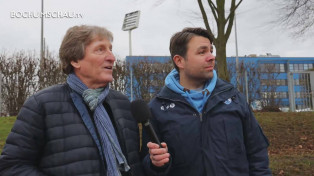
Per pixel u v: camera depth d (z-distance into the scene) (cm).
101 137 211
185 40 248
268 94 2292
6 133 904
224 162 225
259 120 1109
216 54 1149
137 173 225
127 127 230
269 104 2269
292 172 556
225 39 1141
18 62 1634
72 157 200
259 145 244
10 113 1611
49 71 1684
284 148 862
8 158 195
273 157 698
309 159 643
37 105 206
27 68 1644
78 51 221
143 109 206
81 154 201
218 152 226
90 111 219
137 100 212
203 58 244
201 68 244
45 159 203
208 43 249
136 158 229
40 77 1673
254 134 243
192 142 231
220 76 1130
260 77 2317
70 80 221
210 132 232
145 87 1923
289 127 1028
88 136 207
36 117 204
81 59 222
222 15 1136
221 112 235
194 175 229
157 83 1939
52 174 199
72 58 223
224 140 229
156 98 252
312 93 1731
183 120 236
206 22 1145
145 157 234
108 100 230
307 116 1134
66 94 218
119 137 223
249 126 243
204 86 254
